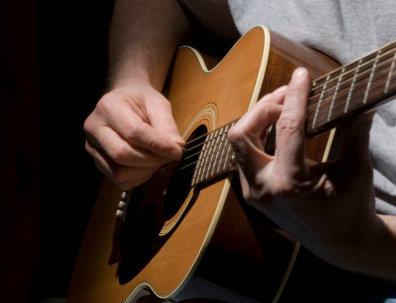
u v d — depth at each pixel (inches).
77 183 96.2
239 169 37.4
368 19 43.3
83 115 95.0
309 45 46.1
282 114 31.0
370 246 35.8
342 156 31.2
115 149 46.7
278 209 34.7
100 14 91.1
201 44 64.9
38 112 88.4
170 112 50.8
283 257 41.0
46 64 91.6
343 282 44.6
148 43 59.6
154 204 49.1
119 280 50.7
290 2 49.2
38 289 93.5
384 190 42.1
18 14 83.7
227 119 43.2
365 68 28.2
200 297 43.2
